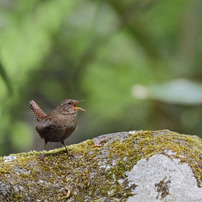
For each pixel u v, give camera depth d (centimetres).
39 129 623
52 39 1552
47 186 542
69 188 545
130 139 588
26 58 1459
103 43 1589
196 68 1328
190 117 1313
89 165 566
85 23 1609
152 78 1477
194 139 584
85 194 540
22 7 1484
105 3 1498
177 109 1337
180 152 538
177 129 1344
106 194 528
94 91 1605
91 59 1608
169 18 1363
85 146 604
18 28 1457
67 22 1584
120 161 553
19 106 1451
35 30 1480
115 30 1513
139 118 1506
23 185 534
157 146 555
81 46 1628
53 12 1503
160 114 1366
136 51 1584
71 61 1662
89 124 1581
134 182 523
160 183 509
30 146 1402
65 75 1658
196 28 1310
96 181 546
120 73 1577
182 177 508
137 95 937
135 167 538
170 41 1409
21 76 1469
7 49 1421
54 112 638
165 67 1431
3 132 1397
